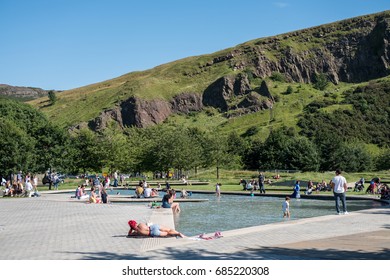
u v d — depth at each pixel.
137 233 16.03
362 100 162.88
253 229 16.92
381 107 159.75
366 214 21.80
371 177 76.31
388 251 12.07
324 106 172.25
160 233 15.84
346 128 145.50
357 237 14.55
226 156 90.62
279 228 17.09
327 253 11.87
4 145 57.59
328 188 49.50
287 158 108.88
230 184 69.31
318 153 107.56
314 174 72.88
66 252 13.16
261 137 153.38
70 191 54.69
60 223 21.06
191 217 26.64
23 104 102.75
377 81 190.88
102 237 16.09
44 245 14.61
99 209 28.72
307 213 28.83
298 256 11.55
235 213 29.03
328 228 16.89
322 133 125.56
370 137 140.88
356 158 107.38
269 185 61.38
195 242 14.35
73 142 80.56
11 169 57.59
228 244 13.66
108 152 82.94
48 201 37.69
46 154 62.91
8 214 26.17
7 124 66.31
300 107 195.62
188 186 63.56
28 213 26.66
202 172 99.50
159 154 87.88
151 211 26.44
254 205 35.41
